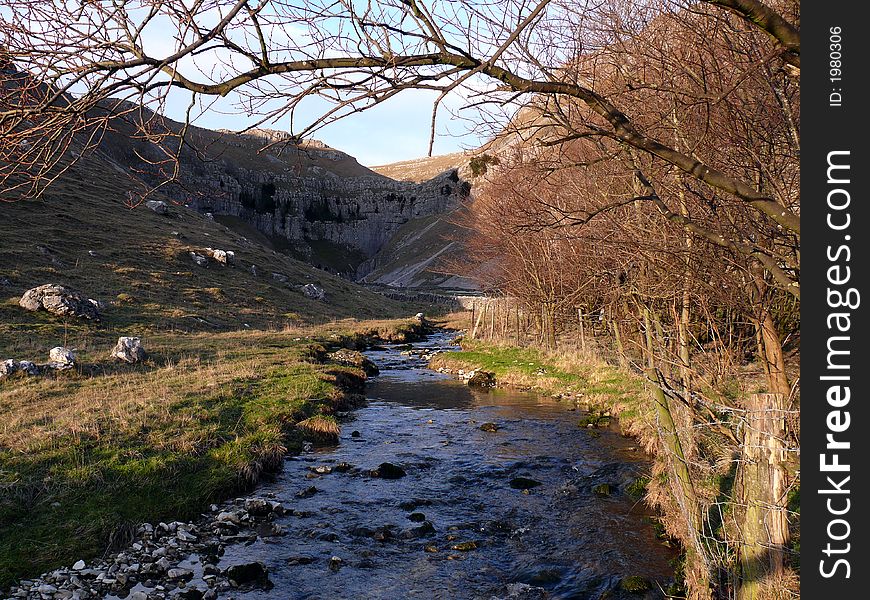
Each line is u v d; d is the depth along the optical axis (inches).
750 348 390.0
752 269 253.1
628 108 217.3
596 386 828.6
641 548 359.9
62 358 744.3
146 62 109.4
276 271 2443.4
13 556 323.3
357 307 2460.6
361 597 311.7
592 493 458.0
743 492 231.5
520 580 328.8
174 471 441.4
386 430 657.6
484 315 1733.5
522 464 533.0
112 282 1565.0
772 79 188.5
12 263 1449.3
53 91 109.4
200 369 812.0
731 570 253.4
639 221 287.0
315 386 763.4
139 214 2374.5
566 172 291.1
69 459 428.8
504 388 927.0
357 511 427.5
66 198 2139.5
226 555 355.3
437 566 346.6
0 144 112.3
